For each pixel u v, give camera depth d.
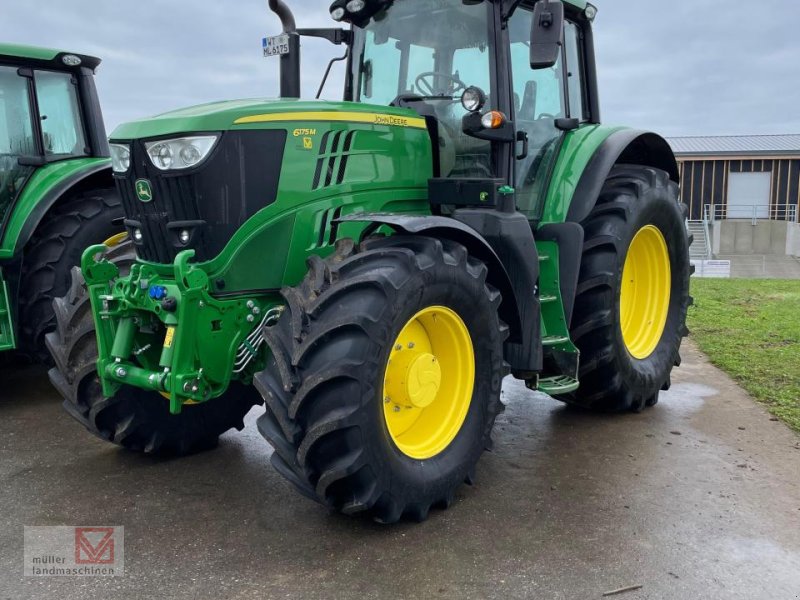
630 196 4.47
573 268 4.13
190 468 3.82
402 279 2.96
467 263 3.33
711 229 26.17
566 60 4.57
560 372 4.18
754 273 19.31
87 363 3.56
